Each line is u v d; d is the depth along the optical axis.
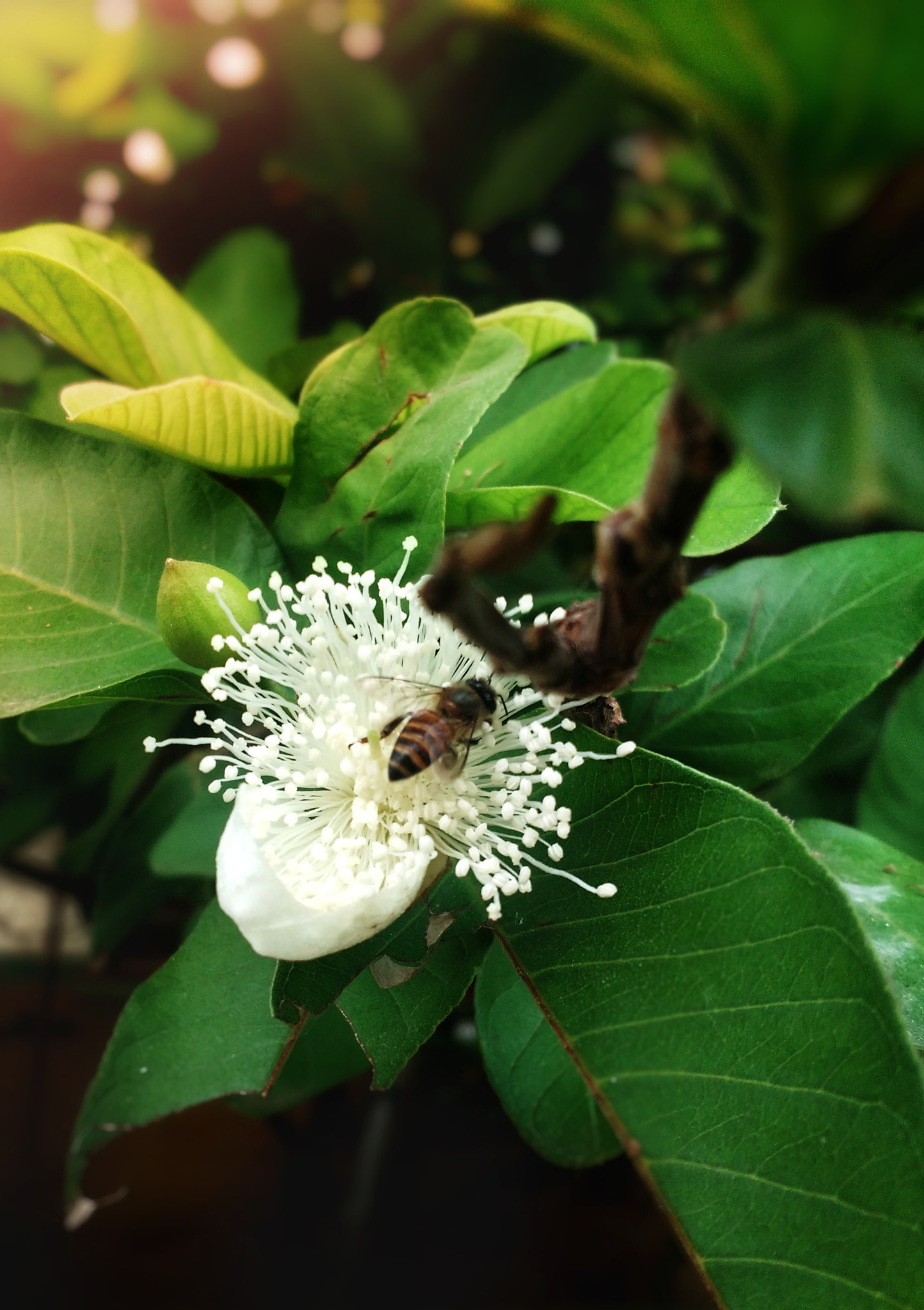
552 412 0.11
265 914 0.08
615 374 0.10
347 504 0.10
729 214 0.11
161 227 0.17
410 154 0.16
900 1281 0.07
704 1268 0.07
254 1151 0.20
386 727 0.09
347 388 0.10
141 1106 0.08
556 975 0.08
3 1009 0.21
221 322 0.14
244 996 0.08
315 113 0.16
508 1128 0.17
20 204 0.16
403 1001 0.08
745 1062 0.08
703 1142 0.08
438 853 0.09
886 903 0.10
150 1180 0.20
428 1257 0.18
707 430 0.05
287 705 0.09
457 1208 0.18
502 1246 0.18
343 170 0.16
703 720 0.11
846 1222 0.07
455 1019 0.15
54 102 0.15
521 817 0.09
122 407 0.09
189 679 0.09
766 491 0.09
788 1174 0.07
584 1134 0.10
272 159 0.16
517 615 0.09
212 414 0.10
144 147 0.16
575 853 0.09
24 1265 0.19
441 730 0.09
